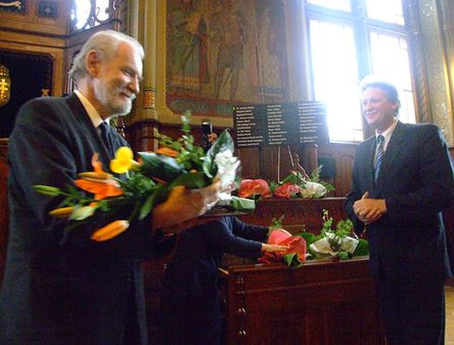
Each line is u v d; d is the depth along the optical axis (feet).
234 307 4.96
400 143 5.49
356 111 19.81
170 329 5.92
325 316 5.37
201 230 5.82
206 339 5.72
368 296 5.66
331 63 19.66
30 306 2.86
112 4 13.44
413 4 21.86
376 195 5.55
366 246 6.39
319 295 5.36
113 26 13.26
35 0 13.82
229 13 16.49
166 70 14.76
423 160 5.21
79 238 2.64
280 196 9.48
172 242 3.47
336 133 18.98
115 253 2.78
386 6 21.89
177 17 15.40
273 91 16.52
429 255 4.97
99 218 2.67
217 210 3.30
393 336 5.19
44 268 2.97
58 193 2.56
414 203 4.90
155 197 2.66
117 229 2.44
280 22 17.35
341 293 5.50
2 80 13.57
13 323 2.89
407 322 4.95
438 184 4.96
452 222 15.15
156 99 14.19
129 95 3.75
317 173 11.51
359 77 20.03
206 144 9.25
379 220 5.32
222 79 15.72
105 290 3.16
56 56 13.70
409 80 21.33
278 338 5.07
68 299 2.96
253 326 4.98
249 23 16.76
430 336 4.78
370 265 5.45
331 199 10.11
